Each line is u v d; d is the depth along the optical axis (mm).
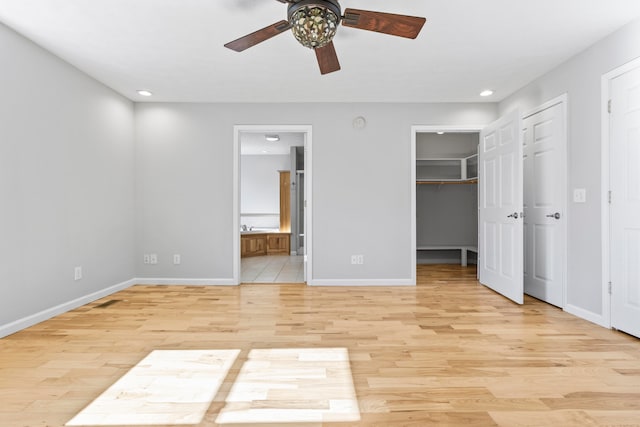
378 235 4484
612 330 2717
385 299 3740
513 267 3590
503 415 1602
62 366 2100
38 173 2945
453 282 4633
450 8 2398
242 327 2824
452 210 6445
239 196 4523
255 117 4496
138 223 4496
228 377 1969
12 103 2689
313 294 3977
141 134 4477
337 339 2555
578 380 1924
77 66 3367
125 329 2770
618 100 2674
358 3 2340
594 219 2900
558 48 2984
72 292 3365
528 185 3834
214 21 2568
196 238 4500
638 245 2520
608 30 2686
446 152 6406
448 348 2383
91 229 3652
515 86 3910
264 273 5449
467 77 3650
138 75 3598
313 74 3578
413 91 4078
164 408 1657
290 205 8211
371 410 1643
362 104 4488
